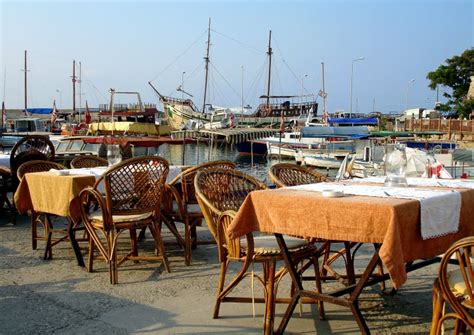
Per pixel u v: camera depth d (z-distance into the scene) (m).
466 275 2.61
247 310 3.97
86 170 5.73
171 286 4.58
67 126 51.62
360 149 26.83
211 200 4.05
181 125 50.34
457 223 3.23
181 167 6.15
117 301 4.20
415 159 9.61
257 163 36.59
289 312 3.42
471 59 55.69
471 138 36.94
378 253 2.91
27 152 7.46
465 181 4.14
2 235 6.62
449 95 57.88
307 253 3.65
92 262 5.04
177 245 6.01
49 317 3.86
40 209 5.32
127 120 49.03
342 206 2.92
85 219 4.91
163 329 3.63
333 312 3.95
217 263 5.32
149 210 4.95
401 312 3.96
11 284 4.64
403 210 2.80
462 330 2.77
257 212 3.31
